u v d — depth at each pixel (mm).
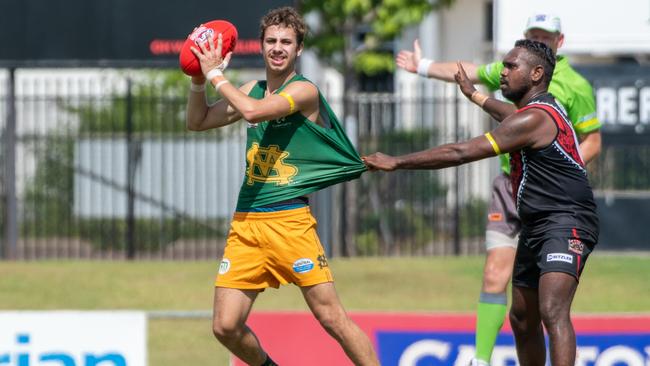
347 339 24000
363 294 44406
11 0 51938
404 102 54344
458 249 53812
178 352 36500
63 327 27125
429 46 75812
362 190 56906
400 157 23359
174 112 55406
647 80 51562
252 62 50719
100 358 27156
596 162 53469
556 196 23609
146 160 56281
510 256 27422
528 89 24109
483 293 27250
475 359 26938
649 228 53281
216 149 56312
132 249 53469
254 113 22641
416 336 27766
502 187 27766
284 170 23734
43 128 67750
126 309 42375
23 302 43344
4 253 54188
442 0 64812
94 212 55875
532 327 25359
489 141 23250
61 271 49875
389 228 56812
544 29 27953
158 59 51688
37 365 27094
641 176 53250
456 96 52188
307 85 23406
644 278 47062
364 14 63219
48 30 51969
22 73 73188
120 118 58688
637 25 50406
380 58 64312
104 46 51844
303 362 28125
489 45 78188
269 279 24141
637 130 51750
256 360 24734
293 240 23578
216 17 51031
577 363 27422
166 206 55688
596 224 23984
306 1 61562
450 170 60625
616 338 27500
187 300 43875
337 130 23703
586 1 50500
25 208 56938
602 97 51875
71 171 56688
